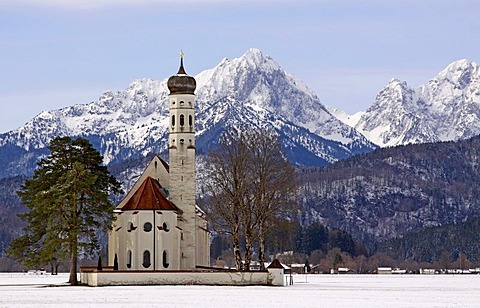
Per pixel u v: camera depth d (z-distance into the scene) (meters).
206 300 155.62
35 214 197.62
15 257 199.00
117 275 198.50
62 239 193.75
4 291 187.00
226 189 199.12
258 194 198.62
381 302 160.00
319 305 148.88
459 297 178.75
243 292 177.62
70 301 154.25
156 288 189.25
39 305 146.50
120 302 151.50
